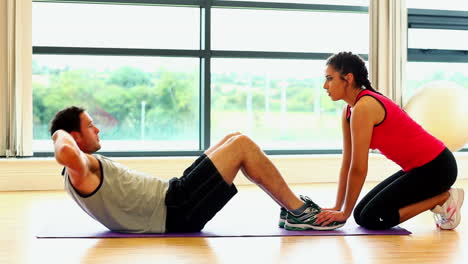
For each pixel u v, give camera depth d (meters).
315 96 6.39
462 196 3.27
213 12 6.12
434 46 6.52
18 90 5.45
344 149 3.29
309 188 5.47
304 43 6.33
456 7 6.57
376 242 2.93
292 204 3.13
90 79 5.92
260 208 4.12
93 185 2.87
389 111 3.03
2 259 2.57
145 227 3.03
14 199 4.72
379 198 3.17
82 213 3.92
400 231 3.18
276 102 6.32
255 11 6.21
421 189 3.11
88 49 5.85
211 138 6.20
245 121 6.28
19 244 2.88
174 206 2.98
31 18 5.52
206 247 2.79
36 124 5.80
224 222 3.49
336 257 2.61
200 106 6.17
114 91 5.98
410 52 6.47
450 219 3.24
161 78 6.08
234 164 2.96
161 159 5.68
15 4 5.43
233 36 6.18
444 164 3.10
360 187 3.08
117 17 5.93
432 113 5.75
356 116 2.99
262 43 6.25
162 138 6.12
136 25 5.98
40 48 5.75
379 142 3.09
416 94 5.95
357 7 6.38
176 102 6.12
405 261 2.54
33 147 5.79
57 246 2.82
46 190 5.39
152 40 6.02
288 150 6.25
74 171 2.68
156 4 5.98
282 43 6.28
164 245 2.82
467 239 3.02
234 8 6.16
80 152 2.68
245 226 3.34
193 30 6.11
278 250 2.74
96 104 5.95
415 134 3.08
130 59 5.99
